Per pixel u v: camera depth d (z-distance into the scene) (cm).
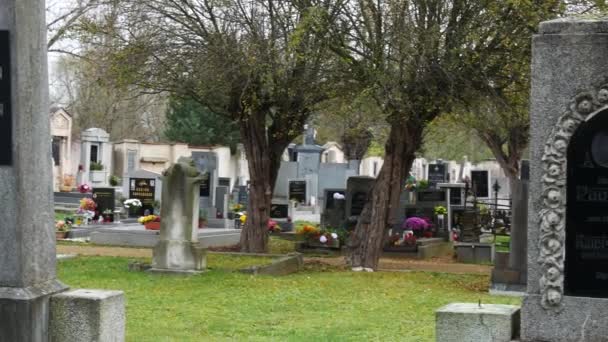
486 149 6212
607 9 1479
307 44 1741
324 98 1886
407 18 1625
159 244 1620
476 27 1593
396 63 1647
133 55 1869
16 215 748
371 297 1359
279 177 4491
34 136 765
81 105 6347
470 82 1631
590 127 718
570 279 723
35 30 768
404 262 2158
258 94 1906
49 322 764
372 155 6569
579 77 715
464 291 1508
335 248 2292
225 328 1041
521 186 1502
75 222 2719
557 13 1522
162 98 2077
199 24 1845
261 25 1806
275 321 1105
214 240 2400
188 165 1639
